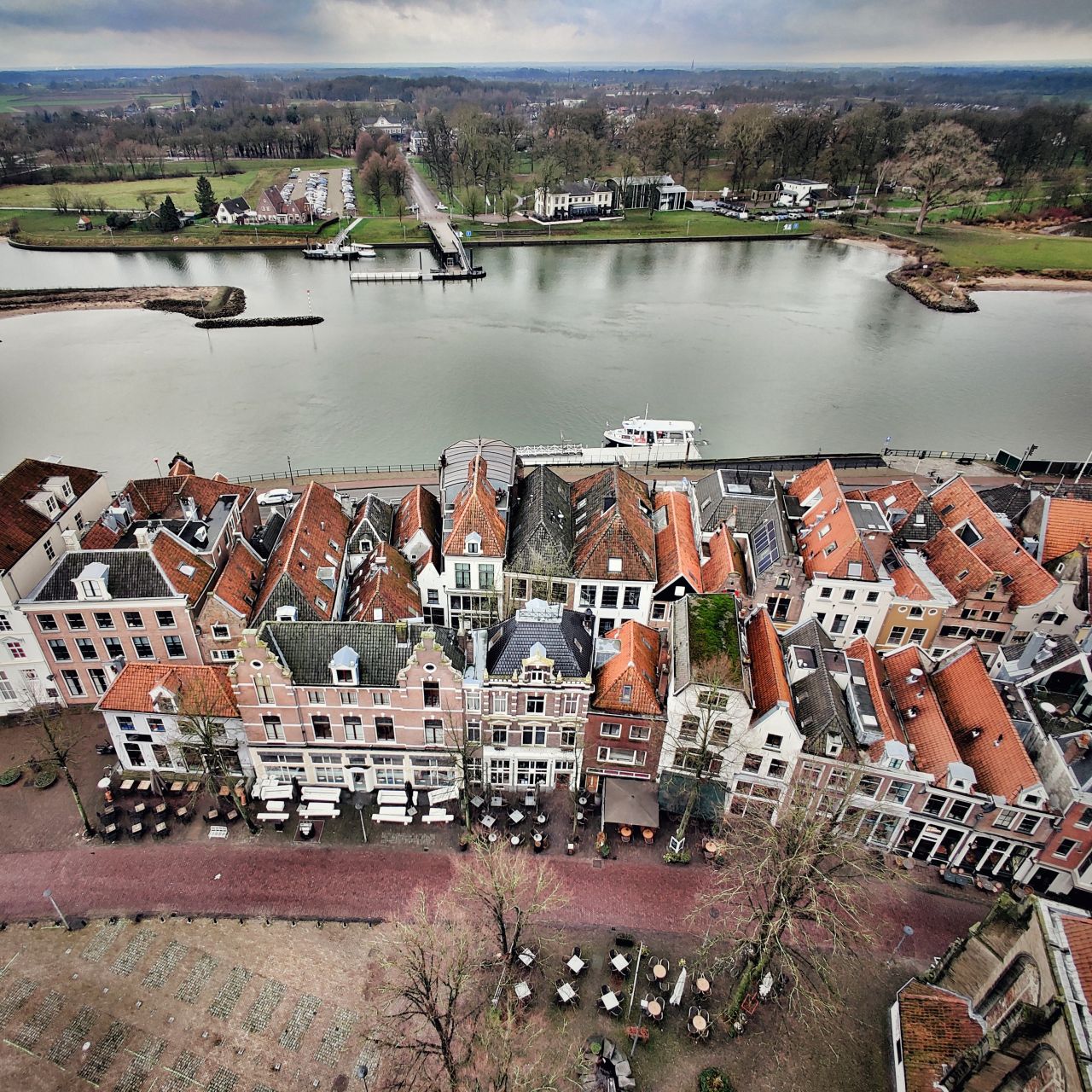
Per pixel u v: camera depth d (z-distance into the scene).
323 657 66.25
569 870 65.06
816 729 63.88
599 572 82.50
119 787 71.06
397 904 61.88
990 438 148.25
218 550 84.94
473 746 69.19
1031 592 81.94
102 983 56.09
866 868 62.75
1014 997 46.66
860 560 79.69
